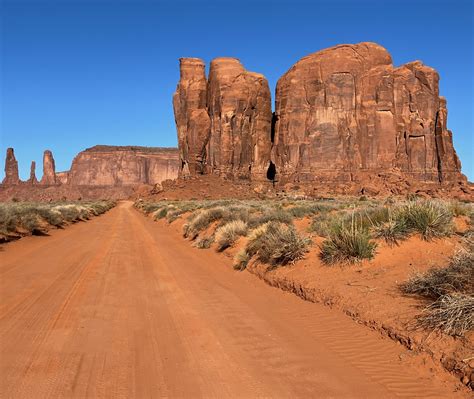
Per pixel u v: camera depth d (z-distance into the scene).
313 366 5.04
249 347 5.73
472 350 4.65
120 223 38.00
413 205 10.47
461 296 5.46
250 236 13.20
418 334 5.36
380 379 4.63
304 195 101.44
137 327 6.69
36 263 13.41
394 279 7.68
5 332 6.38
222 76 124.19
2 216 20.00
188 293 9.26
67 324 6.83
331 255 9.45
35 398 4.21
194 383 4.58
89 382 4.60
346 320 6.71
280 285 9.59
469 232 9.78
